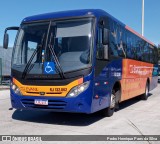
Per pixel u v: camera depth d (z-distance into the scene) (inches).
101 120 405.1
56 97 342.0
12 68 373.1
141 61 629.3
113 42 427.5
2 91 857.5
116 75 443.2
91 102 344.2
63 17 365.7
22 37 379.6
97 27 360.5
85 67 339.3
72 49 349.4
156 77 842.8
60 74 340.2
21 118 409.1
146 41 689.0
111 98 431.2
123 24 492.4
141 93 637.9
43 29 369.4
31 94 355.3
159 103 616.4
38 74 350.9
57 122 385.4
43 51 357.4
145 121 403.5
